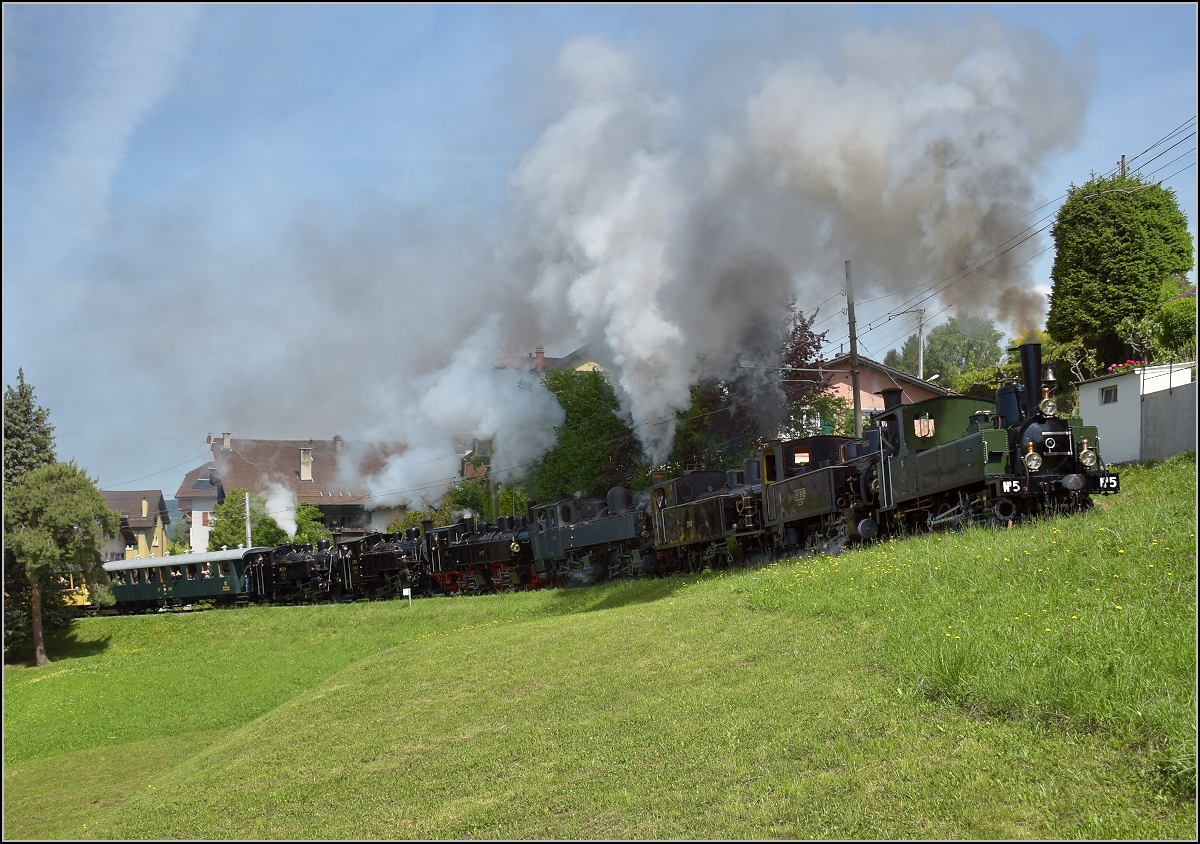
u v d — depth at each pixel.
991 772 7.08
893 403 20.59
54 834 11.62
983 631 10.00
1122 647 8.49
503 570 36.53
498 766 9.96
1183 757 6.39
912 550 15.34
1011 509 16.39
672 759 8.96
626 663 13.60
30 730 22.48
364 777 10.65
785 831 6.87
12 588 36.38
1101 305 28.41
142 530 88.75
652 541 29.97
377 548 42.91
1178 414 20.53
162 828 10.18
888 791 7.16
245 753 13.50
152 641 37.31
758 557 24.52
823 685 10.09
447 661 17.27
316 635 33.00
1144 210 28.16
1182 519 12.09
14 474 40.03
